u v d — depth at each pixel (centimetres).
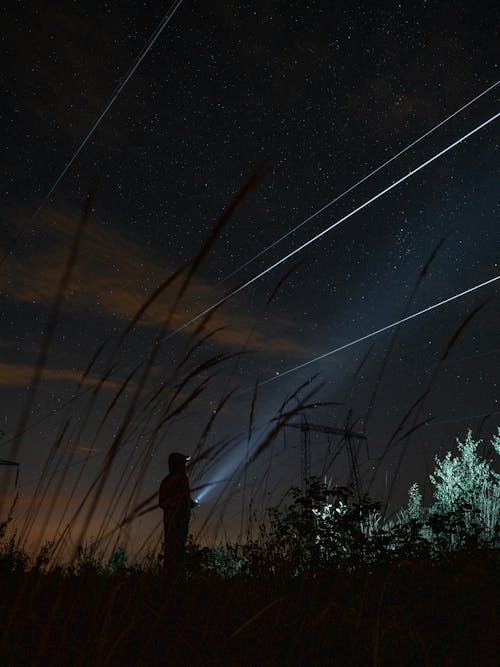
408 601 347
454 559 428
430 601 363
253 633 285
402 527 510
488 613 324
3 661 209
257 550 461
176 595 295
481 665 277
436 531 510
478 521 585
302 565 455
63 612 248
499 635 304
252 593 348
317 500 499
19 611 226
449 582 391
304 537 484
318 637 288
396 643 297
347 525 485
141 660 238
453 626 322
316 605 324
